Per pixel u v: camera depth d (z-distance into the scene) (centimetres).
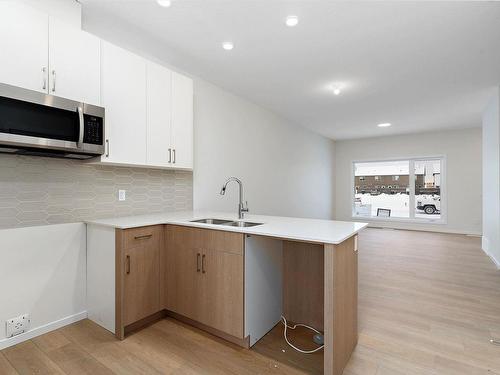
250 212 434
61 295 216
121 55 224
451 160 647
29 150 188
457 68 313
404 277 336
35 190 205
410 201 707
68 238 220
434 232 657
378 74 331
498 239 375
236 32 244
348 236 166
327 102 438
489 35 245
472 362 175
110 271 209
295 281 228
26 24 172
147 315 218
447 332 212
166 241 232
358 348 191
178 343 196
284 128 532
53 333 207
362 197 783
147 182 283
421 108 468
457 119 541
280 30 240
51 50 183
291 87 375
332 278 152
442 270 363
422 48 269
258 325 202
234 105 400
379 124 587
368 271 359
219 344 196
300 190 598
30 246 200
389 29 237
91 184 238
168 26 235
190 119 288
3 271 187
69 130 187
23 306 196
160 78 256
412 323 226
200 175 343
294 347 193
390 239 571
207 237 206
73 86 194
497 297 277
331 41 257
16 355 180
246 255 189
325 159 730
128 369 168
